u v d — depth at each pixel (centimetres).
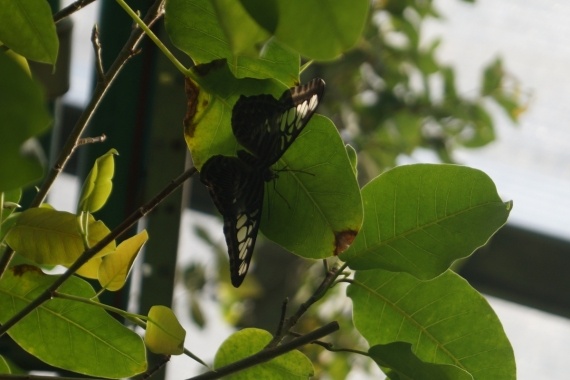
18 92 184
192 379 204
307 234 205
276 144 202
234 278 201
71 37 222
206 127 203
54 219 206
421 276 209
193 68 202
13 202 211
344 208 204
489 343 211
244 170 202
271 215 205
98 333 210
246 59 204
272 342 207
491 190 209
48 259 206
